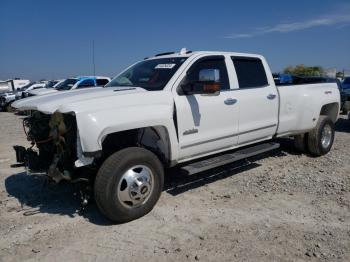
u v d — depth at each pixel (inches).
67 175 159.8
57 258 137.3
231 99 212.2
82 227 163.0
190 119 189.9
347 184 216.1
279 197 197.3
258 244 145.3
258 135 236.4
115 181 158.1
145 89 187.8
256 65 241.3
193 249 142.3
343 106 618.5
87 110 153.4
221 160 208.1
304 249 140.9
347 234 153.0
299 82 320.2
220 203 189.5
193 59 200.4
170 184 220.5
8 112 903.7
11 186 219.8
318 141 279.6
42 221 169.6
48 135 174.6
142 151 168.2
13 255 139.8
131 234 155.6
